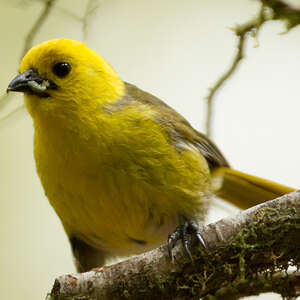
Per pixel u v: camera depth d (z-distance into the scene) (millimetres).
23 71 9055
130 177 8805
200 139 10164
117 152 8734
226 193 11188
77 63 8914
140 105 9250
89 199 8969
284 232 7285
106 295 7715
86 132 8672
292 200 7320
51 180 9102
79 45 9188
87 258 10156
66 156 8734
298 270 7980
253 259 7500
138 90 9938
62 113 8688
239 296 8461
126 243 9836
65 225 9797
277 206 7371
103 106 8914
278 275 8242
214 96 10672
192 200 9273
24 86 8773
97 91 8961
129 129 8875
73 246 10000
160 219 9203
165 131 9195
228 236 7539
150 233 9484
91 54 9203
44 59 8820
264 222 7367
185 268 7691
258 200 11070
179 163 9172
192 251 7672
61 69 8805
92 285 7703
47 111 8703
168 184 9023
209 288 7801
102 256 10375
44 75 8820
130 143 8812
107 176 8758
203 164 9727
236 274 7633
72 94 8750
